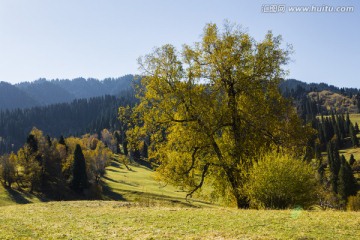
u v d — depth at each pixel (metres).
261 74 26.45
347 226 14.62
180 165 28.03
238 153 26.05
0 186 93.69
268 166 21.80
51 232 15.88
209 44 26.48
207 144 26.80
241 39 26.23
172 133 27.77
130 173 136.88
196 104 25.94
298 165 21.91
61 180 103.00
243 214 18.36
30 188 96.12
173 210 21.30
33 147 102.12
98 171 115.75
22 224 18.00
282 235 13.49
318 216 17.00
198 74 26.62
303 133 26.86
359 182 103.19
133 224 17.05
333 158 121.12
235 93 27.20
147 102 27.75
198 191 28.89
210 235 13.91
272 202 21.48
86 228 16.53
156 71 27.03
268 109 26.48
